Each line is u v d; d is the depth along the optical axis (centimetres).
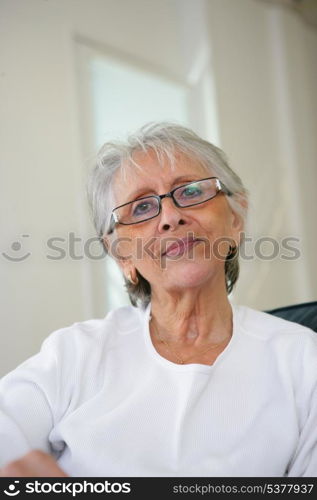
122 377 114
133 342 122
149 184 122
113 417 105
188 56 343
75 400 111
